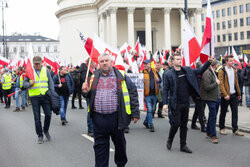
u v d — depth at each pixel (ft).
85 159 22.80
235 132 30.71
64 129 34.81
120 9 164.45
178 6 156.25
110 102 17.44
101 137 17.78
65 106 38.91
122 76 17.81
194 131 32.94
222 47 243.40
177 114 24.13
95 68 33.04
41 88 27.53
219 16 243.40
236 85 30.37
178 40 173.58
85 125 37.42
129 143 27.58
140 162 21.83
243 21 226.58
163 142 27.89
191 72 23.99
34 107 27.81
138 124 37.86
